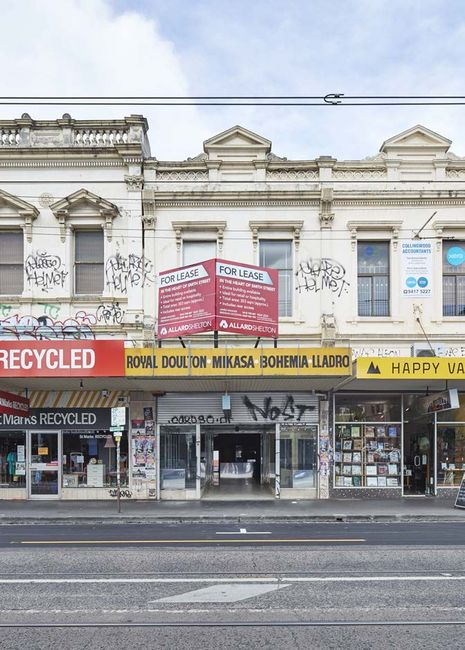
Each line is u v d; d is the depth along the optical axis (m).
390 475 16.69
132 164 16.88
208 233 16.83
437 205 16.83
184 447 16.55
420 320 16.52
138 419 16.48
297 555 8.91
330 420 16.62
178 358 13.55
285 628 5.78
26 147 16.81
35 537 10.83
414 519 13.21
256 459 18.72
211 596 6.79
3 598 6.78
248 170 17.12
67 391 16.56
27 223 16.67
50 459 16.52
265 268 15.32
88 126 17.11
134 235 16.75
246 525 12.39
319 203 16.86
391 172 17.05
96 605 6.51
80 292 16.89
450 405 14.23
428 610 6.28
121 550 9.40
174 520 13.06
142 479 16.28
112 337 16.52
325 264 16.75
